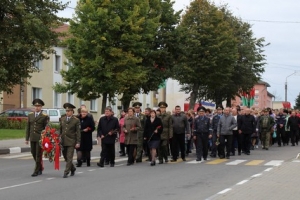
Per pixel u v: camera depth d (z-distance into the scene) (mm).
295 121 33094
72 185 13781
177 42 40562
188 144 24312
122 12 35438
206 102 53188
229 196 11609
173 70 40719
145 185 13852
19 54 24938
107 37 34781
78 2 35719
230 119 22797
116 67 35469
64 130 15727
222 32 43094
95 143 33062
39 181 14586
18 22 25250
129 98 38250
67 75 36438
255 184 13734
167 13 40500
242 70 48594
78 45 34812
